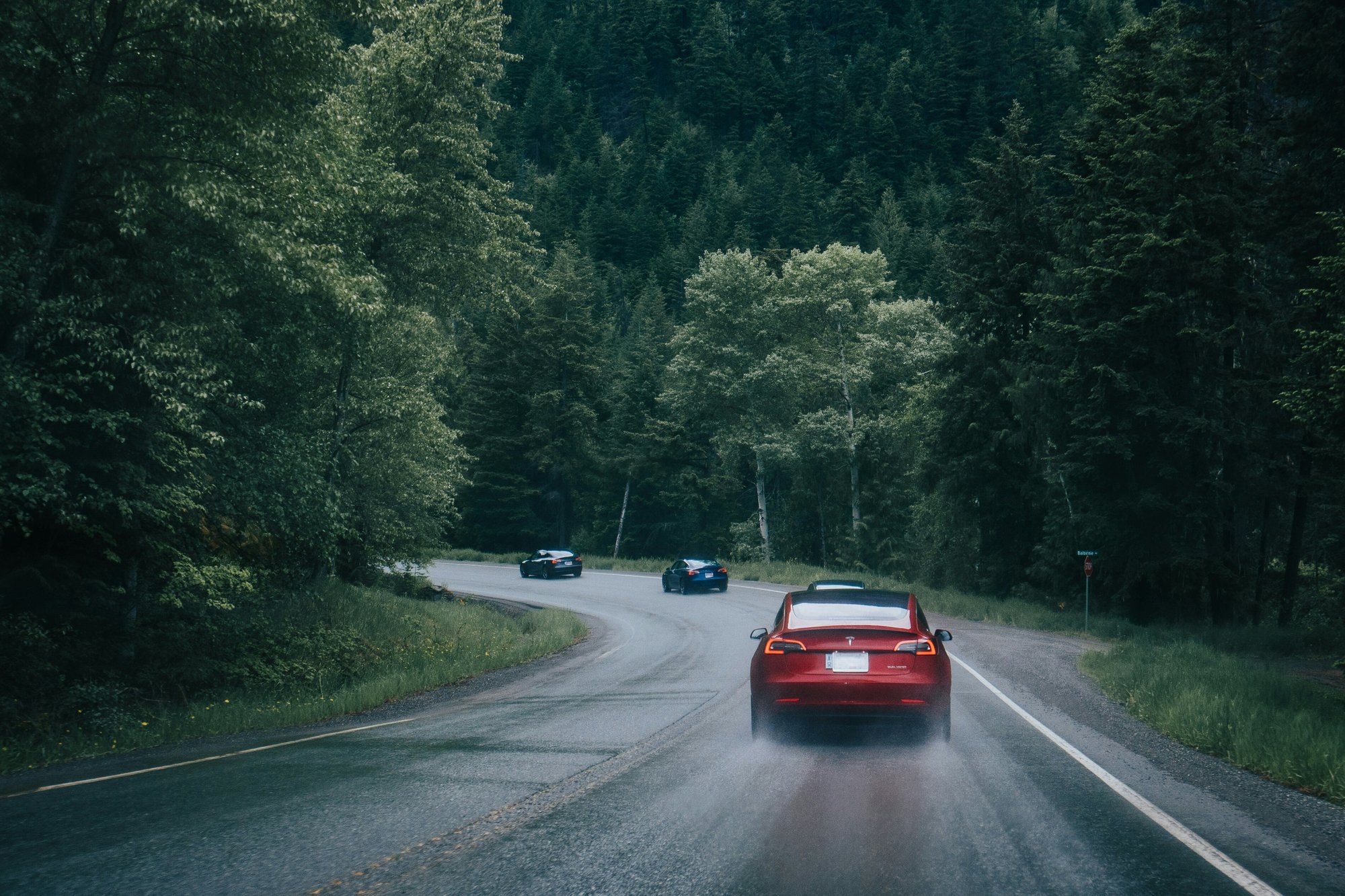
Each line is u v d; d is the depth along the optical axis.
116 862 4.98
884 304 54.59
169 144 13.18
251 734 10.88
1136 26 29.95
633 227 135.12
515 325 69.12
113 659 13.65
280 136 13.91
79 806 6.46
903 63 188.25
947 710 8.62
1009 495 36.38
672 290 115.31
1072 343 29.73
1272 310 26.75
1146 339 27.78
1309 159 26.28
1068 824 5.68
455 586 44.50
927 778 7.07
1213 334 26.88
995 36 175.38
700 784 6.89
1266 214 27.56
